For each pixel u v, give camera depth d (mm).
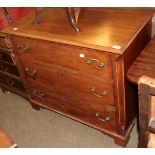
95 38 1430
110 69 1416
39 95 2109
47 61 1739
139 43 1559
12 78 2281
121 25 1517
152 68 1221
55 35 1545
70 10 1495
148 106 890
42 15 1718
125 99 1613
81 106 1835
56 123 2160
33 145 1993
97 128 1869
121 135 1759
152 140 1119
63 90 1853
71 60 1576
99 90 1594
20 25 1777
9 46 1917
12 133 2143
